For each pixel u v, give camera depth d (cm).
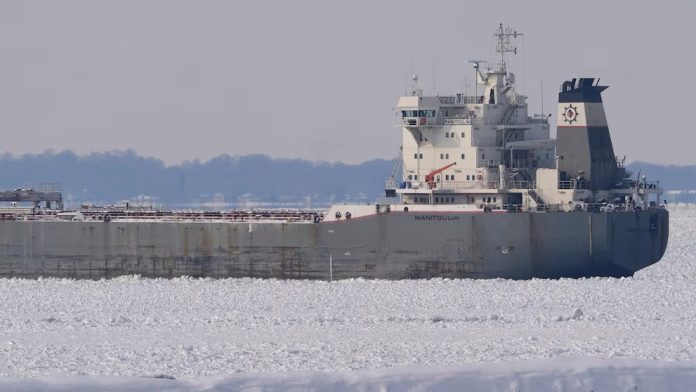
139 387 15200
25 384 15262
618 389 15438
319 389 15262
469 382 15438
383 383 15375
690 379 15638
